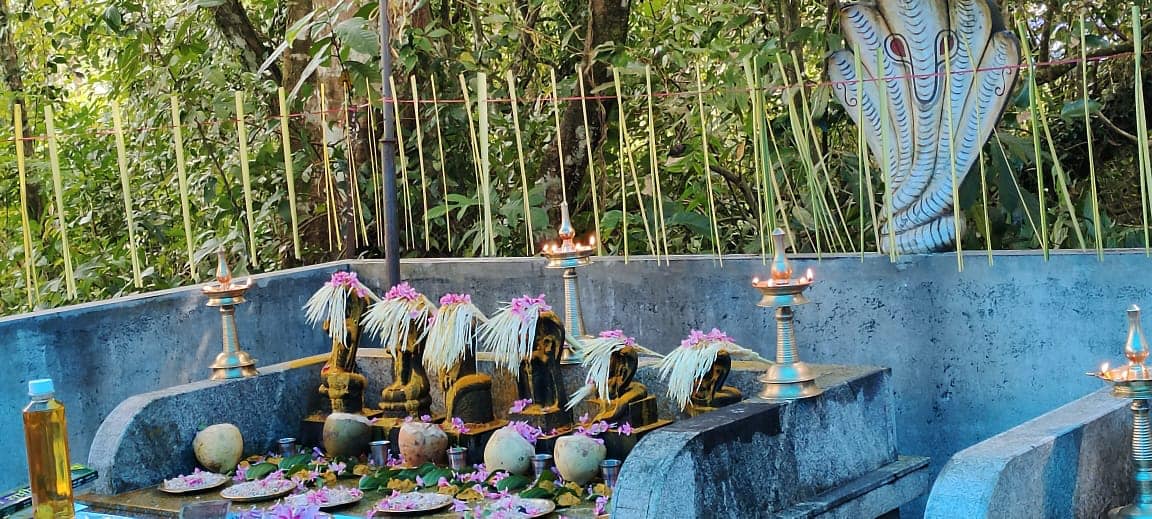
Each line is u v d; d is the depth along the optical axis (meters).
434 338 3.43
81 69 8.27
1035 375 3.50
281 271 4.67
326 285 3.69
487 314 4.51
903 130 3.71
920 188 3.68
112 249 6.34
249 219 3.57
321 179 5.84
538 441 3.31
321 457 3.55
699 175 5.35
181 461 3.42
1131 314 2.39
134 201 6.68
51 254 6.49
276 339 4.57
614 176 5.82
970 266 3.57
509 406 3.62
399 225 5.63
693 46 5.66
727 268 3.97
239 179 6.03
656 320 4.13
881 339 3.73
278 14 6.41
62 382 3.81
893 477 3.04
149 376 4.09
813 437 2.87
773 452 2.74
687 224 5.04
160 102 6.12
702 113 3.83
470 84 5.70
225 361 3.63
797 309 3.87
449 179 5.73
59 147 6.66
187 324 4.23
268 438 3.66
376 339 4.52
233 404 3.57
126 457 3.27
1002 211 4.53
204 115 6.23
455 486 3.16
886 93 3.61
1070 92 5.34
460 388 3.42
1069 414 2.45
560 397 3.37
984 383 3.58
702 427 2.58
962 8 3.58
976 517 2.04
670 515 2.44
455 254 5.72
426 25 5.85
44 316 3.77
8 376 3.66
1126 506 2.40
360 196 5.66
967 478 2.09
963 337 3.60
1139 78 3.06
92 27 6.50
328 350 4.78
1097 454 2.39
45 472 2.53
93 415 3.90
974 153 3.61
